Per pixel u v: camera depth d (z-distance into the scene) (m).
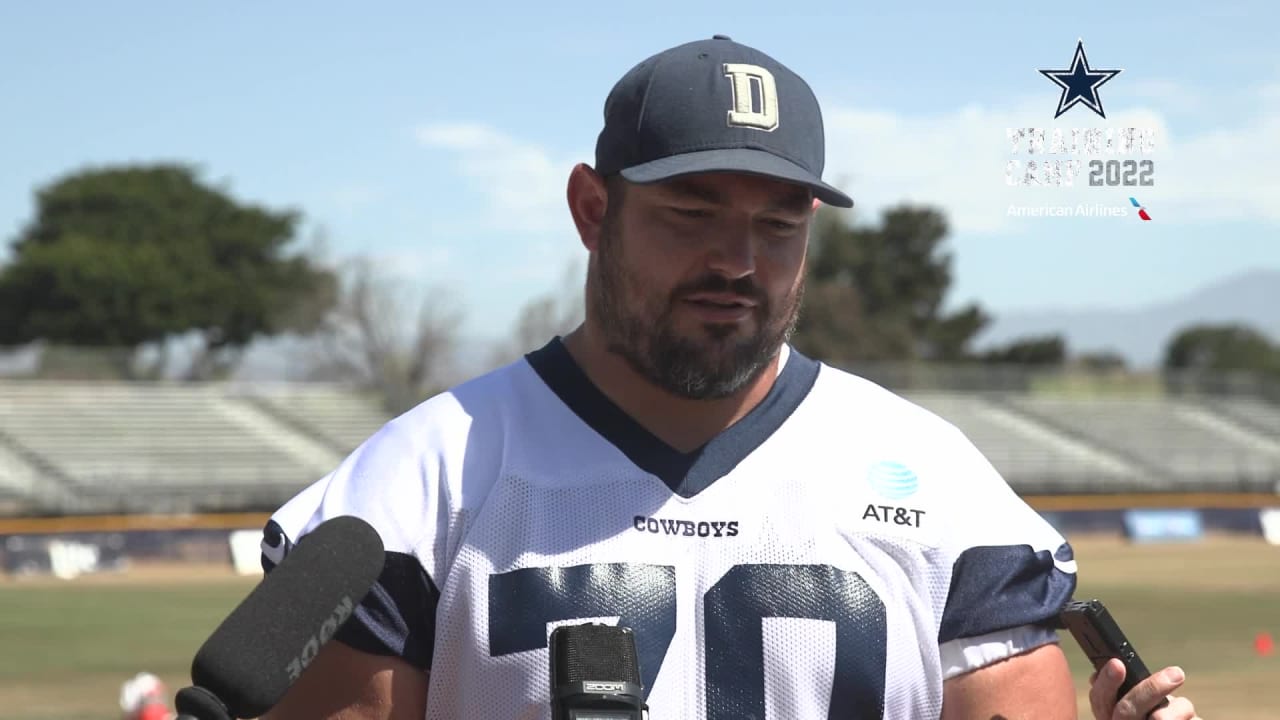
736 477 2.58
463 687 2.48
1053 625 2.67
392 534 2.53
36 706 13.71
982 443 47.16
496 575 2.50
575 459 2.57
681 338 2.47
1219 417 52.59
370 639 2.49
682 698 2.47
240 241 67.06
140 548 33.34
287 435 43.81
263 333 67.38
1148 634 20.06
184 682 15.32
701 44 2.54
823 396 2.69
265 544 2.62
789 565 2.53
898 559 2.58
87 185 68.62
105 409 43.00
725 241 2.42
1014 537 2.67
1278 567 32.00
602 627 2.13
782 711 2.47
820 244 71.62
